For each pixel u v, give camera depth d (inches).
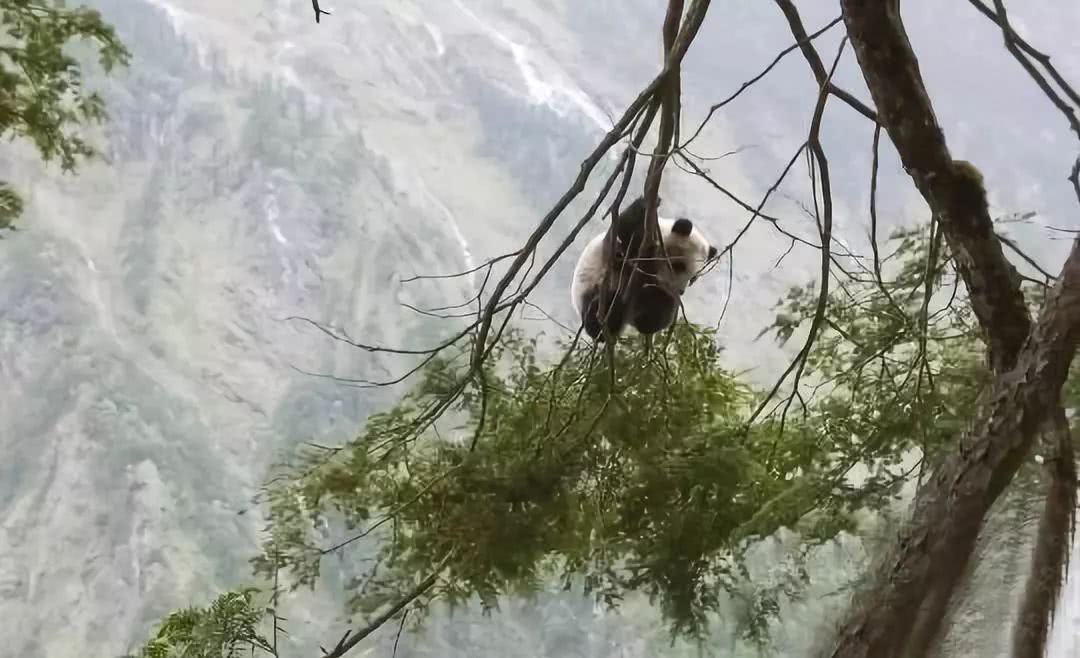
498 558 499.8
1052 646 411.8
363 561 541.6
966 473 412.2
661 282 491.2
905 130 422.6
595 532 507.8
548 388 509.4
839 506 485.1
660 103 456.1
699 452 503.5
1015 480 418.9
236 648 520.4
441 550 503.5
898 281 499.5
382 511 513.0
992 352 426.0
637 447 504.7
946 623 405.4
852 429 501.0
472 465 501.0
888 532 422.3
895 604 406.0
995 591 414.0
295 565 518.3
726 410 521.3
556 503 501.0
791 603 486.3
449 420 545.6
